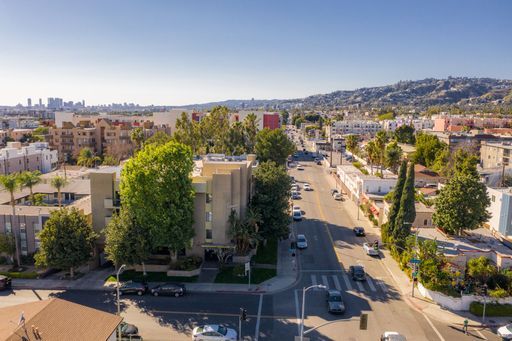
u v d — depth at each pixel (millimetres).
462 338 37781
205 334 36250
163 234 49219
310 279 50531
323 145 197625
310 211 84375
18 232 54906
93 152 140875
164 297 45625
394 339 35594
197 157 84750
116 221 50406
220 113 131375
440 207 56094
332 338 37250
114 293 46719
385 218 68938
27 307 31469
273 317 41125
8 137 164625
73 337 28094
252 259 56562
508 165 121000
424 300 44969
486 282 45312
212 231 53938
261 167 64750
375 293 46781
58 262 48312
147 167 48812
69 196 69812
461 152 107938
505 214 56812
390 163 97812
